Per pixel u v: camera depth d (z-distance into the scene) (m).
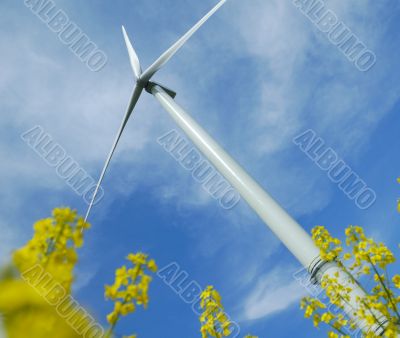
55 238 2.06
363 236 6.50
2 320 1.32
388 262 6.18
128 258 2.61
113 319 2.24
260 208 13.22
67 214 2.20
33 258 1.80
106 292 2.37
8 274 1.45
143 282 2.46
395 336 5.57
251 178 14.21
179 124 17.83
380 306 5.80
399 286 6.06
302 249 11.14
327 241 7.05
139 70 21.83
